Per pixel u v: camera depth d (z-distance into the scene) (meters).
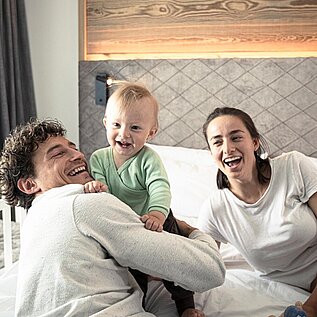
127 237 1.07
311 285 1.52
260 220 1.46
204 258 1.15
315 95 2.41
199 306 1.41
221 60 2.55
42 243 1.06
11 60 2.80
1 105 2.76
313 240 1.46
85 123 2.86
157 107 1.43
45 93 3.02
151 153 1.38
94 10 2.81
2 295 1.51
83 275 1.03
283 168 1.45
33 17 2.95
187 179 2.36
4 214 1.83
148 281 1.48
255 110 2.53
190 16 2.63
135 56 2.78
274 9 2.48
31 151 1.21
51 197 1.13
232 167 1.41
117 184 1.39
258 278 1.58
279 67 2.45
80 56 2.87
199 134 2.65
